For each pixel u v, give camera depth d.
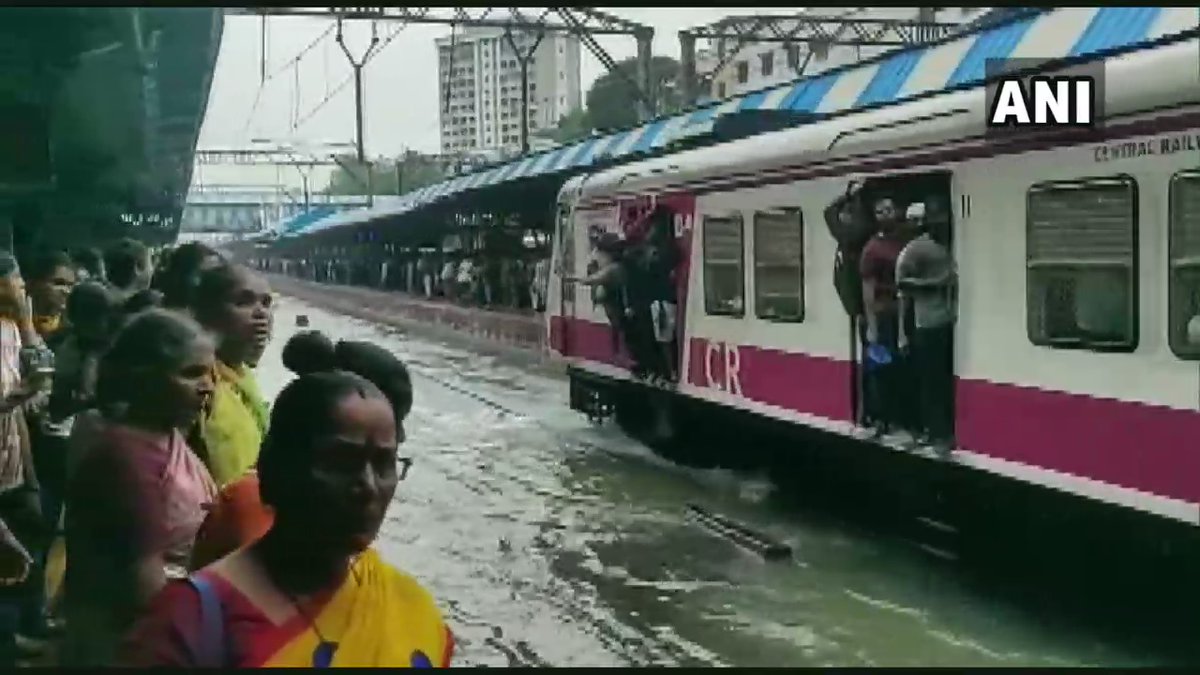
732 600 8.28
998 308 8.05
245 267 4.75
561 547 9.77
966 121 8.24
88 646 3.32
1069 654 6.92
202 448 4.22
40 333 7.75
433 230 29.31
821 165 10.05
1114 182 7.00
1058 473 7.54
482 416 17.03
